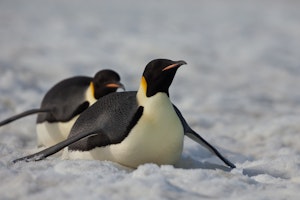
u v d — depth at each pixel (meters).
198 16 41.56
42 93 16.14
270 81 20.80
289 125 12.37
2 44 26.17
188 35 31.53
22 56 23.66
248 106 15.72
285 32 34.38
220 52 26.58
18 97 15.07
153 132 7.25
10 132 11.28
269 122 12.91
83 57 24.08
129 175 6.67
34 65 21.72
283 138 11.45
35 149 9.48
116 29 32.72
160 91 7.37
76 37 29.42
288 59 25.42
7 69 20.03
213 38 30.91
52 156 9.02
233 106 15.63
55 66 21.67
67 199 5.66
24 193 5.91
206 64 23.48
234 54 26.19
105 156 7.54
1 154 8.94
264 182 7.07
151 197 5.70
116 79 9.75
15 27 32.28
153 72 7.31
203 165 8.52
